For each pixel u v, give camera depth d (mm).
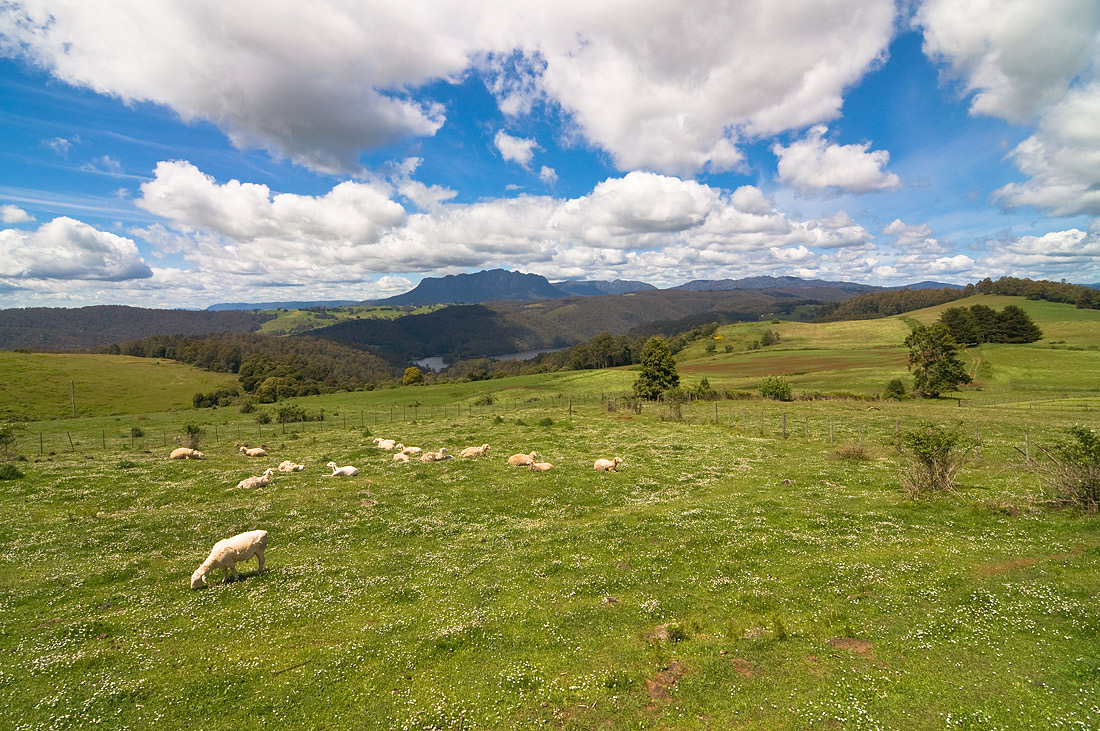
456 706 9602
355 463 33438
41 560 16812
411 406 92500
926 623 11289
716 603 13250
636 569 15633
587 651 11320
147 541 18703
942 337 73188
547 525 20531
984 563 14047
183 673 10711
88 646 11688
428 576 15695
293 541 19078
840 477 26188
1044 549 14477
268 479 27500
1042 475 21203
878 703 8922
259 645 11875
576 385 117625
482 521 21391
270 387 127375
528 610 13289
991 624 11016
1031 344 115500
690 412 60719
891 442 33469
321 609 13594
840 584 13625
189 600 14133
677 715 9102
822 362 134625
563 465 31500
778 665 10281
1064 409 53219
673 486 26250
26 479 27625
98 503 23625
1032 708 8406
